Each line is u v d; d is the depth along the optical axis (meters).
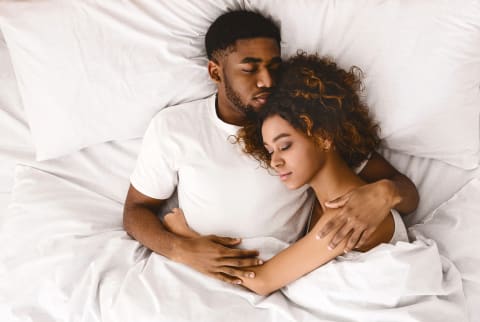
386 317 1.01
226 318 1.06
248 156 1.18
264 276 1.08
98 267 1.17
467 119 1.20
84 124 1.28
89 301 1.14
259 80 1.13
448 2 1.14
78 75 1.24
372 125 1.19
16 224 1.25
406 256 1.01
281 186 1.17
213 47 1.17
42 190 1.29
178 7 1.21
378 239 1.08
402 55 1.17
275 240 1.15
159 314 1.06
